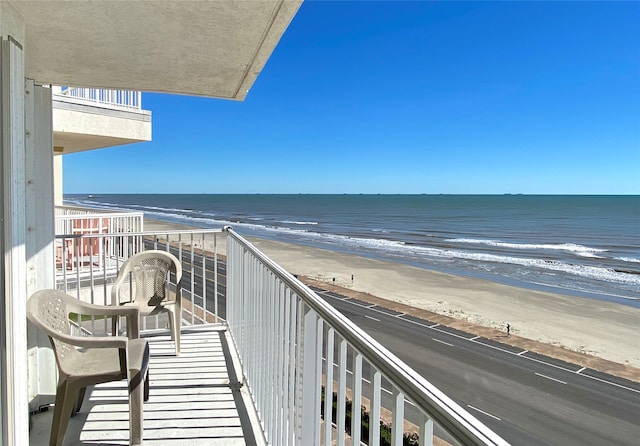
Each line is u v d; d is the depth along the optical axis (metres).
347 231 51.09
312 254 32.06
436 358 11.66
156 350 3.47
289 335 1.77
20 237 1.62
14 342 1.57
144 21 2.05
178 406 2.59
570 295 20.31
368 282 22.08
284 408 1.80
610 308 17.98
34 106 2.42
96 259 7.08
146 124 7.43
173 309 3.35
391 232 50.25
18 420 1.58
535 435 8.02
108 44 2.34
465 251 35.41
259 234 46.69
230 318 3.78
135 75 2.90
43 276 2.46
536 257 32.50
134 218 7.36
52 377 2.55
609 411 8.98
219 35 2.24
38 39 2.25
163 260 3.43
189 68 2.76
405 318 15.42
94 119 6.75
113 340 1.94
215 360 3.28
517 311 17.14
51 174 2.50
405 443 5.50
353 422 1.04
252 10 1.96
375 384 0.94
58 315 2.17
